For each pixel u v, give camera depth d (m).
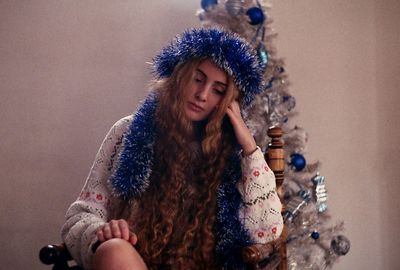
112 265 1.04
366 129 2.14
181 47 1.30
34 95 2.10
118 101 2.11
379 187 2.14
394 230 2.13
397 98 2.12
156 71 1.37
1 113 2.10
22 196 2.10
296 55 2.14
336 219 2.14
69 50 2.10
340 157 2.15
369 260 2.14
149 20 2.11
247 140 1.32
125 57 2.11
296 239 1.69
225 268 1.28
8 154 2.10
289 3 2.14
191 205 1.30
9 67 2.10
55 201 2.09
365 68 2.13
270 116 1.67
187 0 2.11
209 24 1.68
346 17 2.14
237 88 1.31
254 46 1.66
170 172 1.29
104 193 1.34
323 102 2.14
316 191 1.75
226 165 1.34
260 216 1.30
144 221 1.27
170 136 1.30
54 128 2.10
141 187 1.28
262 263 1.37
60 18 2.10
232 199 1.31
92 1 2.10
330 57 2.14
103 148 1.38
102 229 1.14
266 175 1.32
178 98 1.29
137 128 1.32
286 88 1.74
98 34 2.11
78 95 2.10
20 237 2.10
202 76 1.30
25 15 2.09
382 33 2.13
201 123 1.35
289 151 1.74
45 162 2.09
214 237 1.29
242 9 1.66
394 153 2.13
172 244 1.26
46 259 1.25
